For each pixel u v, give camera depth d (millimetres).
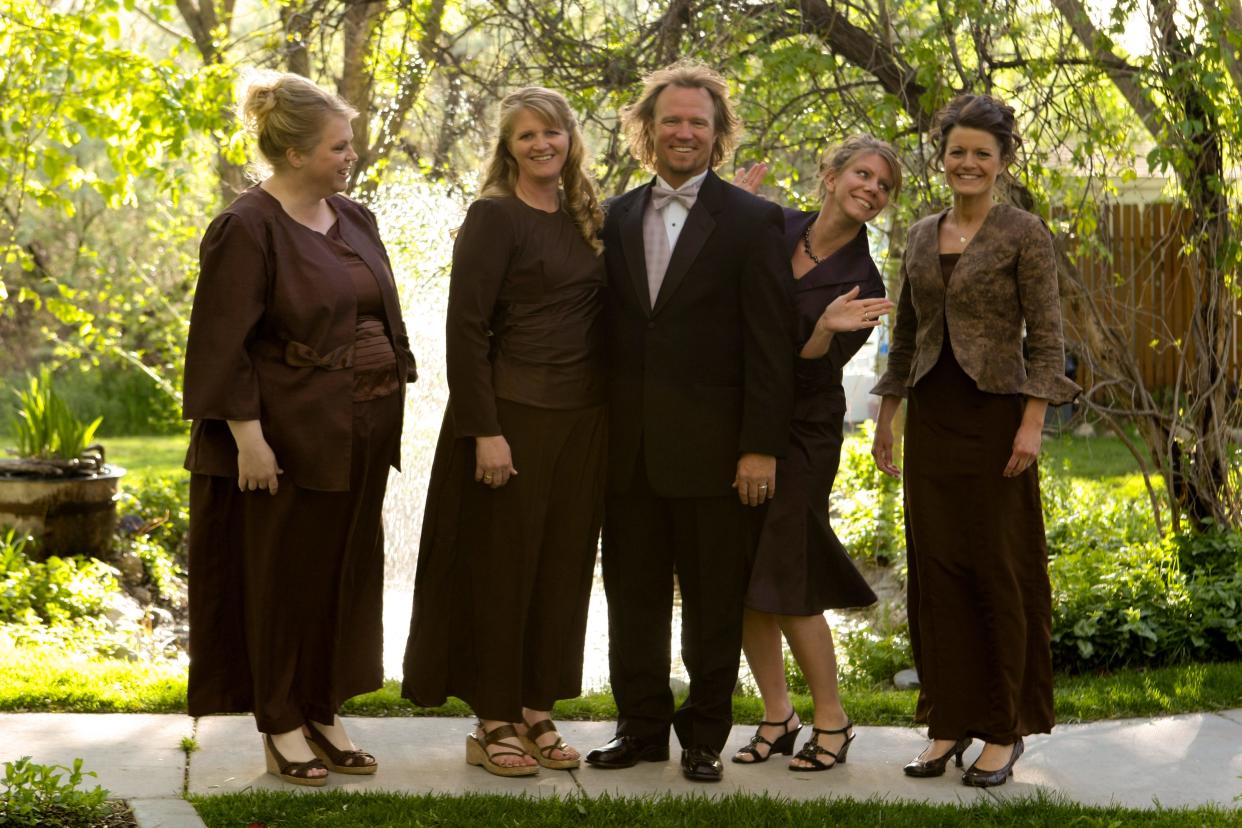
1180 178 5863
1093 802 3473
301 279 3383
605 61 6316
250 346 3406
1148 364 7266
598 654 5746
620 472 3586
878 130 5809
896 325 3943
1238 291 5918
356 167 7977
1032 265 3551
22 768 3092
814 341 3559
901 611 6453
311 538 3477
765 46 5945
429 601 3660
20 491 6578
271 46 7715
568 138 3525
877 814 3299
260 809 3205
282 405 3391
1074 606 5203
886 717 4238
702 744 3631
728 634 3619
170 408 16703
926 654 3707
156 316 15945
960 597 3662
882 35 5875
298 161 3393
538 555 3611
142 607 6594
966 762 3832
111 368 17141
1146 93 5500
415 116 7820
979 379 3570
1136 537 6211
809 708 4254
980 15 5430
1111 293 6070
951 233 3662
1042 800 3398
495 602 3584
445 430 3623
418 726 4055
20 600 5664
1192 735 4055
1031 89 5898
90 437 7109
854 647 5602
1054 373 3523
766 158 6188
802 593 3613
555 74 6418
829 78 6219
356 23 7832
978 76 5609
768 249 3500
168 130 7586
